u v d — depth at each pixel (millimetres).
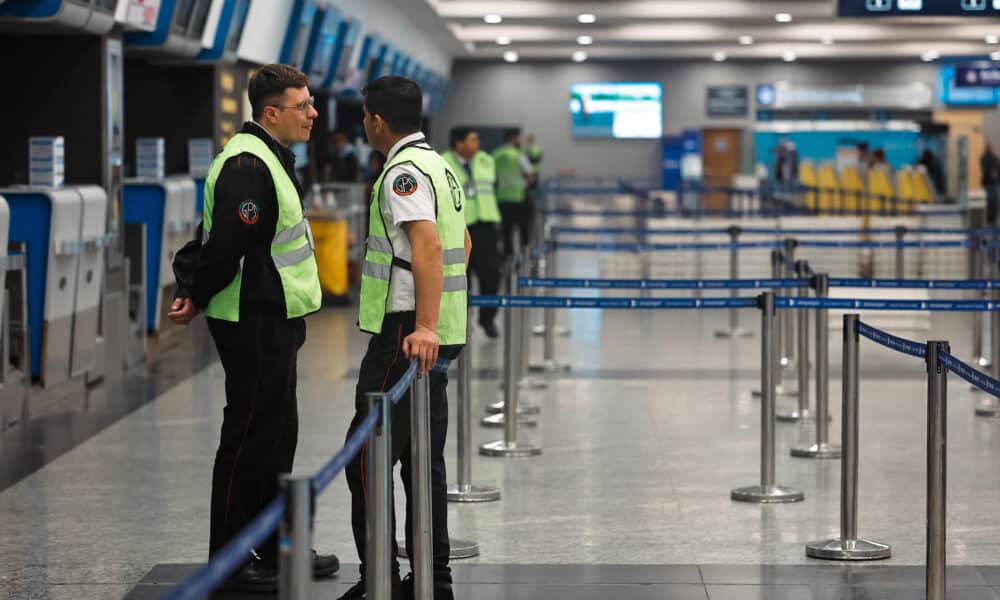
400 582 5273
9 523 7000
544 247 14727
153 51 14844
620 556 6375
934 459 5301
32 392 10180
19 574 6074
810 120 47031
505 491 7781
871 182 28422
